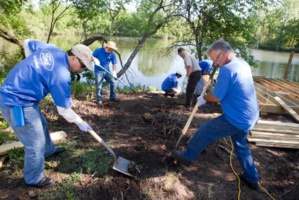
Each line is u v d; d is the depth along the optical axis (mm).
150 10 12250
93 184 2863
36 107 2471
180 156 3125
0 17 9797
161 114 5223
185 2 11195
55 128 4176
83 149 3539
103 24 14125
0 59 12523
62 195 2680
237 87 2553
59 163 3193
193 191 2928
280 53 32906
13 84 2279
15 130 2459
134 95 7258
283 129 4406
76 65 2518
